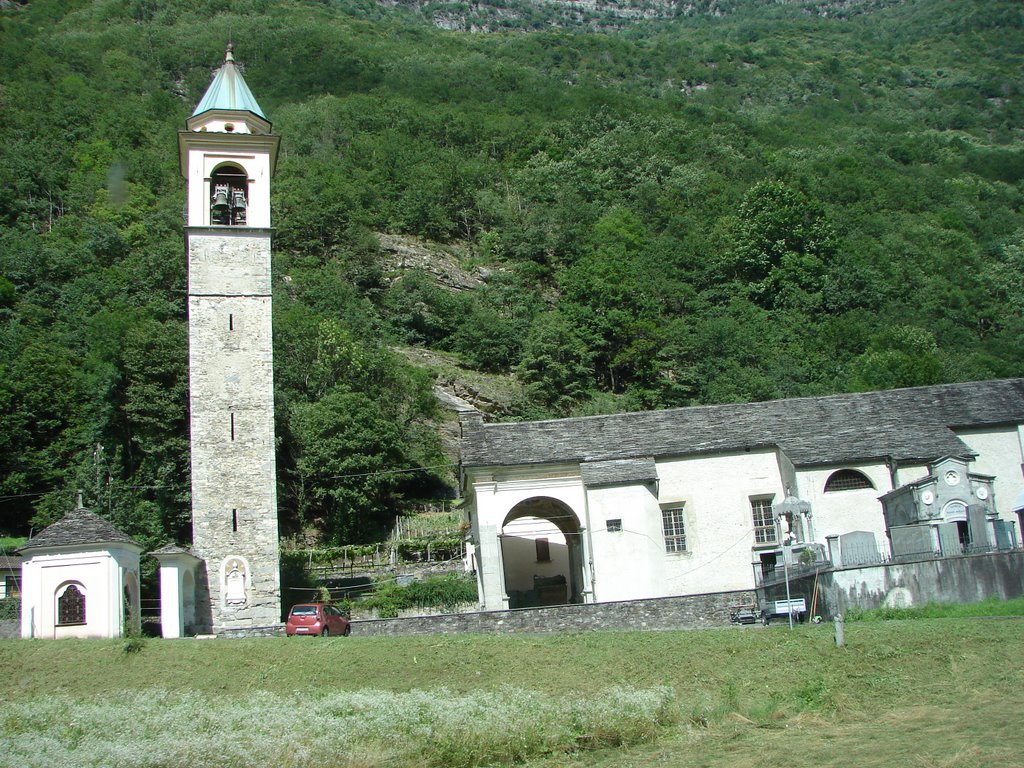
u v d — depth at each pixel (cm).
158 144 10956
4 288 7250
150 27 15525
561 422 4697
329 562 5194
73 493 5059
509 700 2456
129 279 7625
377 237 9831
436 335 8694
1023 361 8300
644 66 19688
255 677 2977
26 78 11931
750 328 8288
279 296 7906
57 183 9581
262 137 4638
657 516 4312
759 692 2512
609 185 11675
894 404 4678
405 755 2050
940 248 10538
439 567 5125
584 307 8450
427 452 6506
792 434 4497
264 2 18400
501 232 10606
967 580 3170
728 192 11275
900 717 2177
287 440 6125
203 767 1930
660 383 8000
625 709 2294
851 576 3281
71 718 2367
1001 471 4416
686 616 3594
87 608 3662
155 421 5800
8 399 5716
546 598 4750
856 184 11875
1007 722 2028
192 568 4122
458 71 15238
